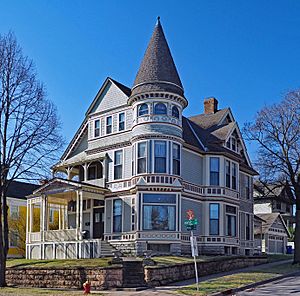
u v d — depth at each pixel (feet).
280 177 120.78
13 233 155.63
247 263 107.86
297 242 114.73
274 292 70.23
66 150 129.08
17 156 91.86
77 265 86.79
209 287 73.56
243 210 134.72
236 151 132.57
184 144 112.78
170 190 106.01
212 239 116.16
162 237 104.42
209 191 118.93
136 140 108.17
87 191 110.93
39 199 120.47
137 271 82.43
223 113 135.44
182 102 111.65
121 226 110.11
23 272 91.45
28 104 92.94
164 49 112.88
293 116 117.29
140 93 108.58
